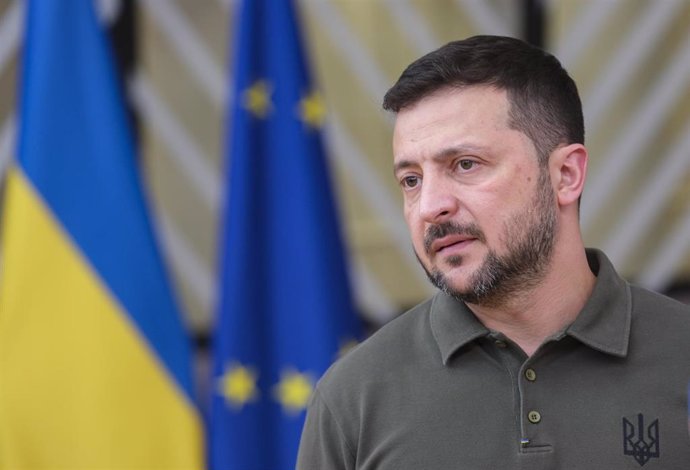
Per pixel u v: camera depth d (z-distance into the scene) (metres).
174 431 8.17
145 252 8.26
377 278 13.40
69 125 8.32
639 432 4.64
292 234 8.60
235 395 8.47
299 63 8.80
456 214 4.71
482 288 4.73
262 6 8.80
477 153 4.68
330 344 8.50
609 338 4.78
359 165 13.20
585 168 4.97
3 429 8.06
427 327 5.05
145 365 8.17
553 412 4.69
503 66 4.77
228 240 8.64
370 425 4.90
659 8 13.07
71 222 8.23
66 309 8.17
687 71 13.11
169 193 13.38
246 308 8.55
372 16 13.34
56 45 8.37
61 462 8.09
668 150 13.23
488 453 4.68
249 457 8.44
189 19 13.28
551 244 4.81
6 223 8.31
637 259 13.35
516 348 4.79
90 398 8.11
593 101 13.13
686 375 4.74
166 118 13.05
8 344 8.12
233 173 8.68
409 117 4.82
